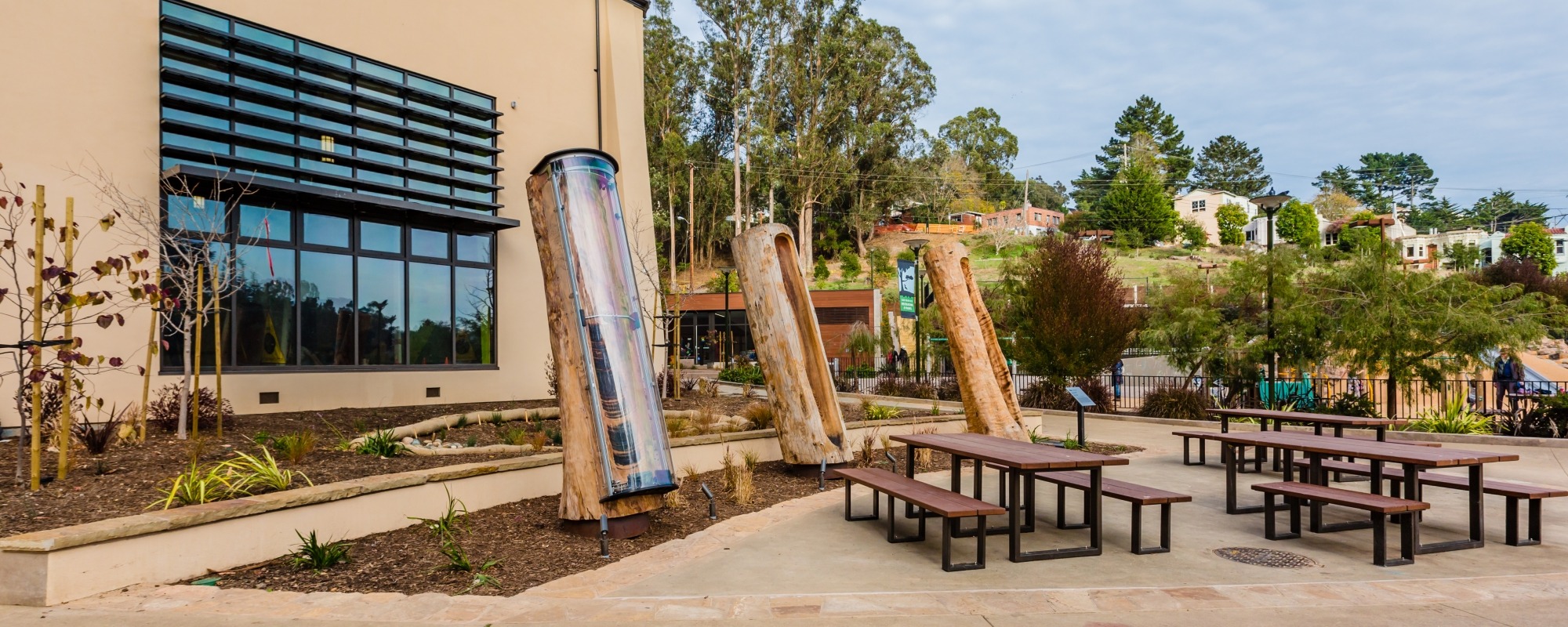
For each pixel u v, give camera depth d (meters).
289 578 4.93
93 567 4.51
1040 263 17.00
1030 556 5.36
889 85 64.81
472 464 7.02
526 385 14.08
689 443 8.73
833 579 4.91
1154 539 5.97
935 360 23.02
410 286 12.48
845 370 24.95
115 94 9.46
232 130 10.48
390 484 6.13
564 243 6.20
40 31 8.90
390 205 11.53
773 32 60.06
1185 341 16.53
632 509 5.99
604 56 16.19
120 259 6.98
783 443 8.76
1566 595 4.52
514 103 14.32
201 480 5.62
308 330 11.17
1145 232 80.56
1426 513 6.90
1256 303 16.30
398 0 12.72
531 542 5.82
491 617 4.18
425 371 12.48
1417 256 80.62
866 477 6.47
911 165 68.75
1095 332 15.85
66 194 8.95
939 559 5.42
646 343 6.31
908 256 65.44
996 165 87.62
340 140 11.62
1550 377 21.56
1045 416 16.08
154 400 9.39
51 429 7.50
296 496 5.49
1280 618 4.12
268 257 10.74
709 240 60.94
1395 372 14.04
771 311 8.77
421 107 12.91
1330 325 14.67
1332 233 84.38
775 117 61.84
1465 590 4.61
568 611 4.29
